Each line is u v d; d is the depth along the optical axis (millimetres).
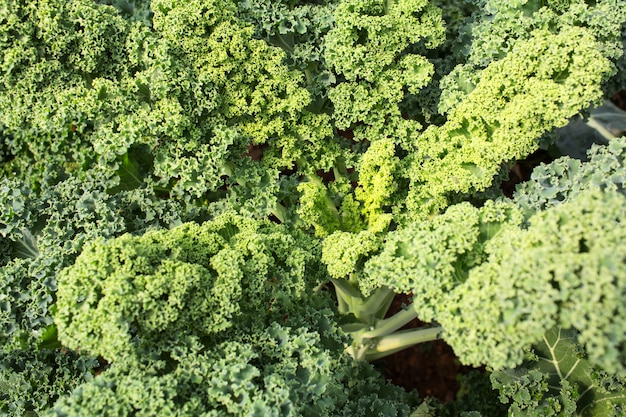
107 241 682
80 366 752
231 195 851
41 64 808
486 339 616
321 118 861
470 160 775
